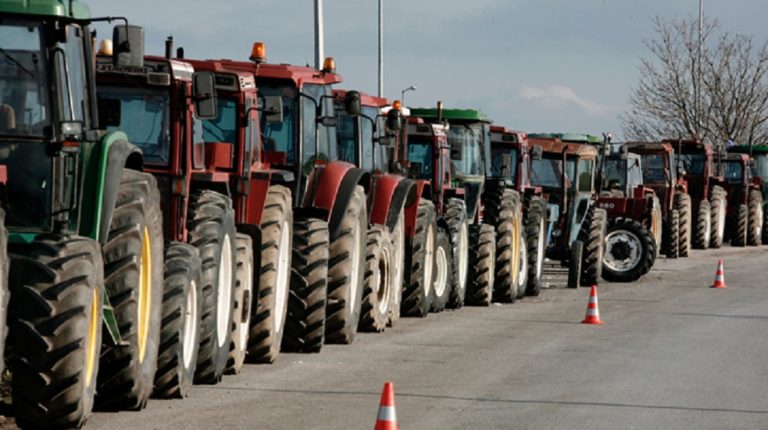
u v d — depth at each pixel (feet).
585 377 93.71
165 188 83.35
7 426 64.44
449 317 137.69
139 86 84.28
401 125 134.31
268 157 103.45
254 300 93.81
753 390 89.81
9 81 65.31
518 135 171.22
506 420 75.20
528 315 142.31
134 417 70.28
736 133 384.68
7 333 63.05
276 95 103.55
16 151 65.36
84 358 62.64
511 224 158.92
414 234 133.28
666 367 100.53
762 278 207.10
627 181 217.36
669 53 387.96
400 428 71.67
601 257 188.85
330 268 107.14
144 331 72.08
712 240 285.23
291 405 77.20
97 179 66.59
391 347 108.17
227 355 86.07
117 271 68.39
